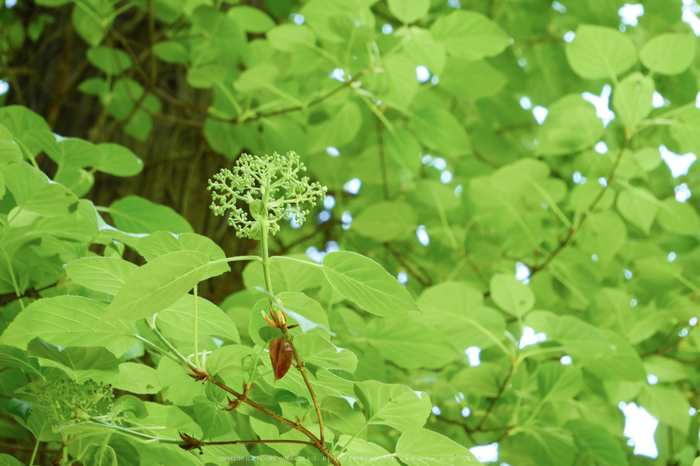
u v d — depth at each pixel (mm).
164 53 2232
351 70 1979
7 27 2816
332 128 2291
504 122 3199
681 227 2281
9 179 1373
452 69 2182
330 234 3176
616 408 2271
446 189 2379
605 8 3117
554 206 2287
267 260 1275
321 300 1566
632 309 2285
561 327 1743
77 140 1503
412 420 1312
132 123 2428
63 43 2738
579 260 2330
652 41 1932
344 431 1320
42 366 1370
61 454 1368
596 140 2242
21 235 1421
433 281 2707
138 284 1244
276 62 2057
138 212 1547
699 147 2055
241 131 2396
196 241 1285
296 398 1305
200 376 1300
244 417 1514
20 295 1444
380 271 1271
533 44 3316
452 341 1920
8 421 1443
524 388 1985
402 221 2438
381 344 1570
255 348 1297
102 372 1347
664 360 2211
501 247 2523
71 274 1296
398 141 2262
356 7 1767
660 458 2580
